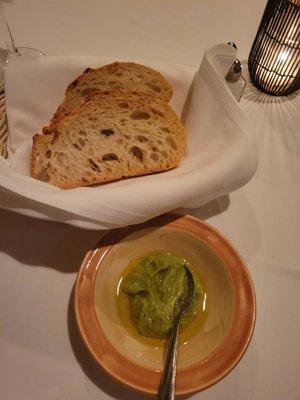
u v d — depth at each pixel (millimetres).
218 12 392
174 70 292
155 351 211
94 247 220
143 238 234
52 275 244
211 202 276
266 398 218
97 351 193
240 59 359
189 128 270
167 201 217
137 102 268
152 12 385
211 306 225
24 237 254
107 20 376
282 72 311
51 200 200
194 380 190
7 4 375
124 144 266
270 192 285
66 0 384
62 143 262
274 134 315
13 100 276
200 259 235
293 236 269
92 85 295
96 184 259
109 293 226
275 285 250
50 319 232
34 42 359
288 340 234
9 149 274
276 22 287
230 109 243
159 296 214
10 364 219
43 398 213
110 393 215
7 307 233
